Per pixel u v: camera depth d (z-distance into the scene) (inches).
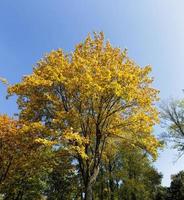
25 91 689.6
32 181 1261.1
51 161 726.5
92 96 647.8
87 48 737.6
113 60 705.0
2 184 1051.3
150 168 1551.4
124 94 619.5
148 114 722.2
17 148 869.8
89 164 685.9
